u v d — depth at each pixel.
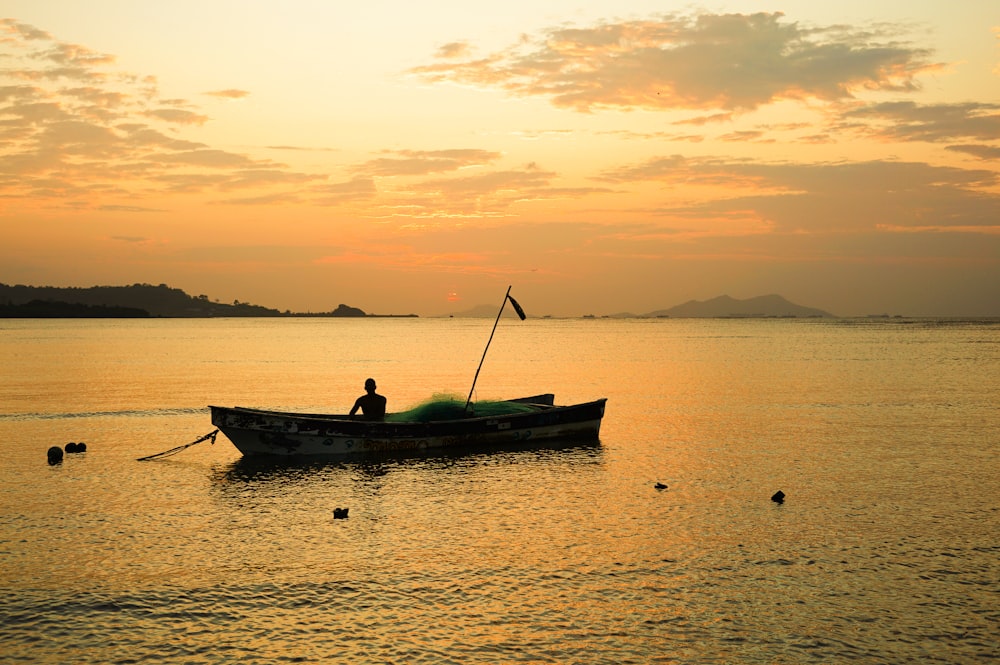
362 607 12.34
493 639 11.19
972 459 24.12
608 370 63.94
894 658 10.68
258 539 15.88
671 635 11.33
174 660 10.61
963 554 14.81
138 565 14.27
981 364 70.06
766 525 16.72
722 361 76.00
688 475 21.92
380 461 24.06
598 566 14.16
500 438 26.55
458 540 15.73
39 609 12.25
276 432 24.31
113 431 30.14
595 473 22.23
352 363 73.19
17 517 17.55
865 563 14.31
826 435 29.08
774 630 11.50
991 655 10.77
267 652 10.82
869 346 110.19
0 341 120.88
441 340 139.88
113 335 154.62
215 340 133.00
